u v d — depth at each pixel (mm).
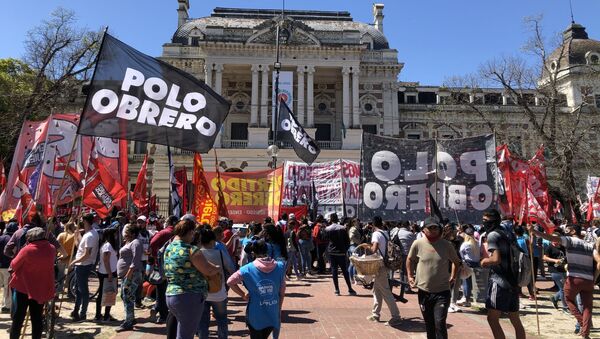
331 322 9984
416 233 15555
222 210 12156
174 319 6746
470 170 11992
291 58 45219
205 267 6051
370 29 53156
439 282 7180
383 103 48844
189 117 8047
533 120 31766
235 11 53875
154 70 7875
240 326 9664
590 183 21422
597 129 31109
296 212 21922
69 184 12562
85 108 7207
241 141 43750
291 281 17125
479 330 9406
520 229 13766
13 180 12461
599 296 14250
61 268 12008
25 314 7660
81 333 9000
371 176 12266
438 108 49312
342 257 13914
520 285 7238
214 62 44594
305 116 45531
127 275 9406
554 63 49156
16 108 31422
